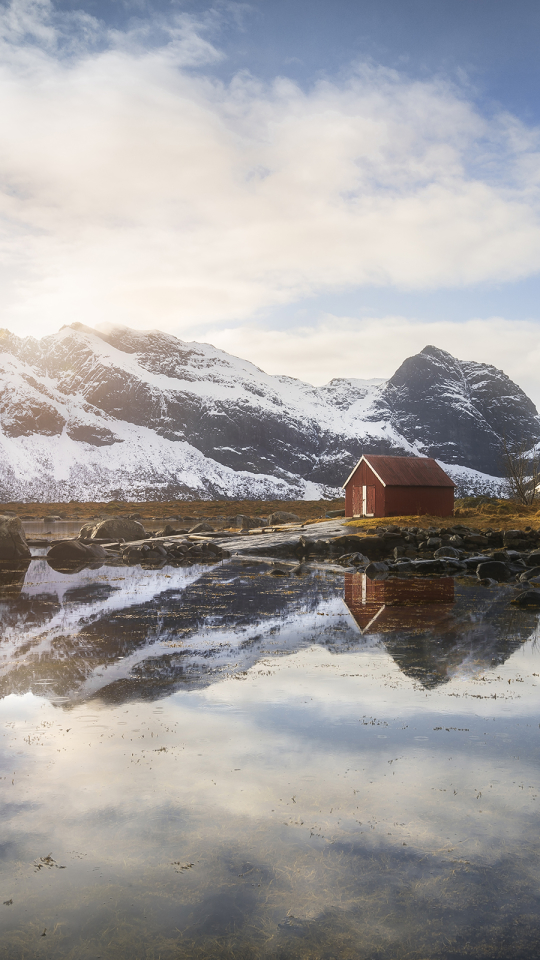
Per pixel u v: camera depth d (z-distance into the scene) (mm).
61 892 5125
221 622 16859
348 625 16250
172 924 4773
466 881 5246
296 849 5703
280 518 68312
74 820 6203
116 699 10039
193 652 13328
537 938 4629
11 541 40062
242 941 4590
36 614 18297
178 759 7617
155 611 18688
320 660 12570
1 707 9664
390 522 44594
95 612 18594
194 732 8531
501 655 12930
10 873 5363
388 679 11180
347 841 5828
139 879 5277
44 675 11461
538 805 6488
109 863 5500
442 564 30797
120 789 6828
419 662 12391
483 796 6688
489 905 4980
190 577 28375
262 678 11250
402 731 8578
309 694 10289
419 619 17031
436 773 7238
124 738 8320
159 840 5848
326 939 4621
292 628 15922
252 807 6445
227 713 9344
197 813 6324
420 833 5969
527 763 7523
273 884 5215
